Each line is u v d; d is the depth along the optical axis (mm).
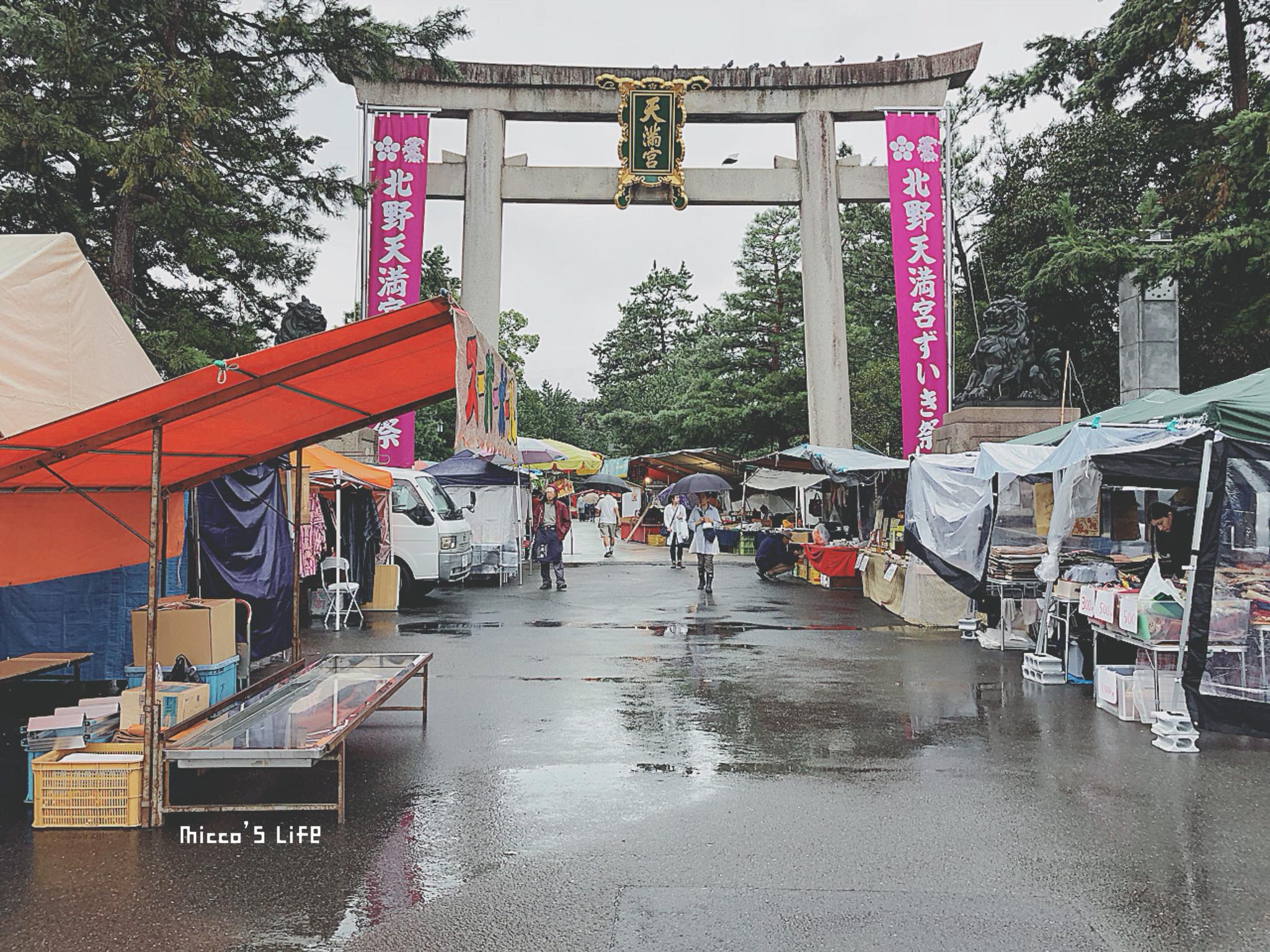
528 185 21141
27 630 8219
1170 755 6305
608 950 3611
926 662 9844
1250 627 6328
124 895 4113
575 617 13531
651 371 61750
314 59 15500
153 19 13531
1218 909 3973
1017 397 16609
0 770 6008
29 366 6848
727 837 4789
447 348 5191
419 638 11430
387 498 14555
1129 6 20094
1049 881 4250
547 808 5227
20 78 12586
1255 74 21766
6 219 13812
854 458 17047
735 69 21203
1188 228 20516
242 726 5438
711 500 20844
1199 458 8383
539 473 25672
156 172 12484
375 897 4082
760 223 33688
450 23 16312
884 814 5125
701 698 8062
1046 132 25844
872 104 21312
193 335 15680
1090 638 8711
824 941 3676
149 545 5047
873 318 36875
